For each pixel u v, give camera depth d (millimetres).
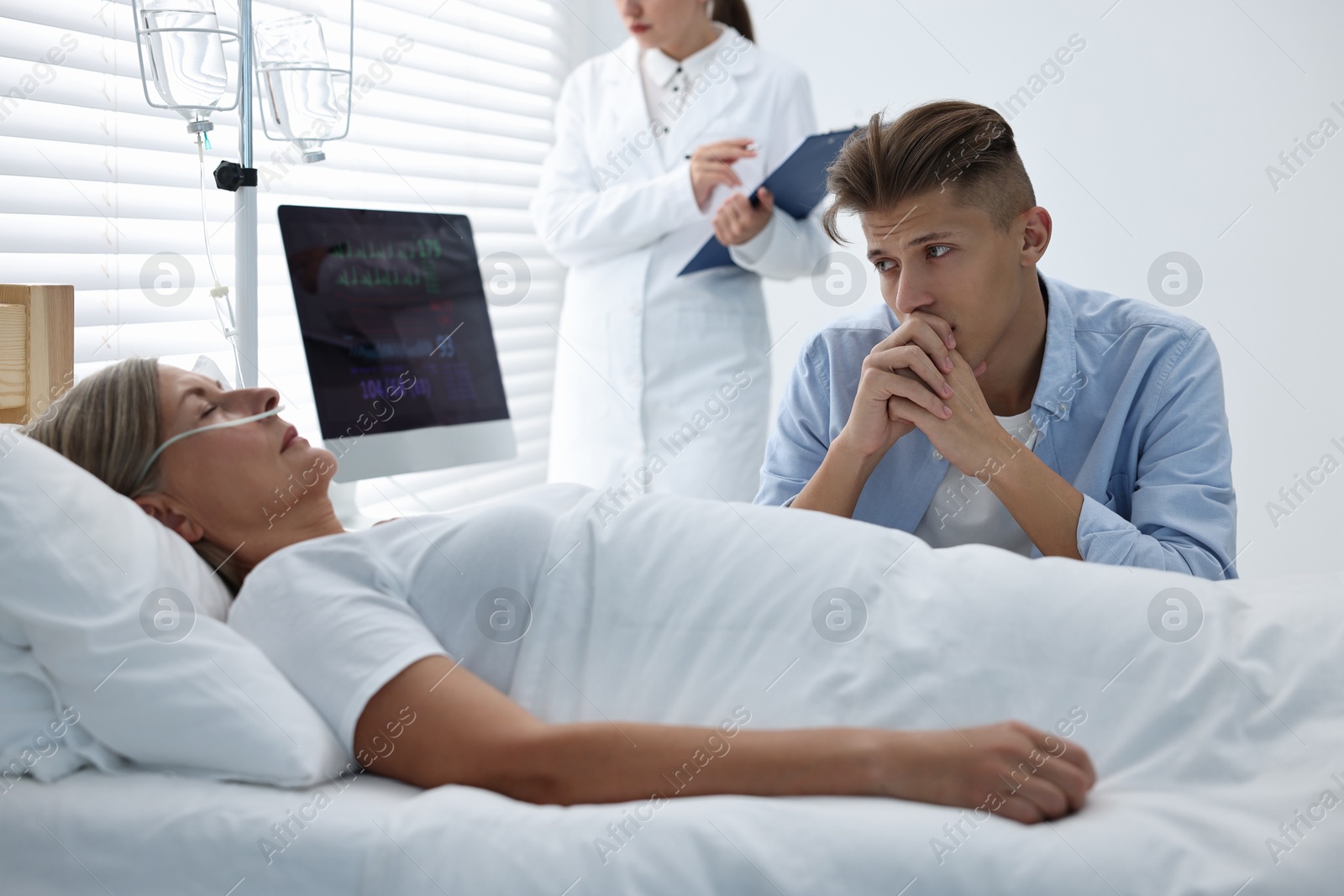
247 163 1285
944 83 2514
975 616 824
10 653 859
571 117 2266
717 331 2068
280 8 2098
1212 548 1149
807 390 1407
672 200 1986
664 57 2156
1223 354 2326
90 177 1728
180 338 1920
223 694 806
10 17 1590
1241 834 641
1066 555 1147
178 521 1032
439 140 2611
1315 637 770
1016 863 646
